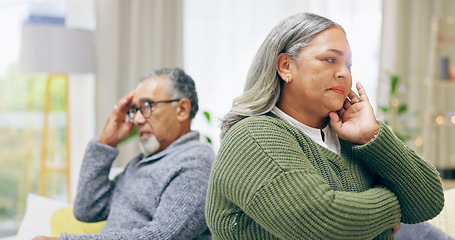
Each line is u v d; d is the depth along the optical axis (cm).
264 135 106
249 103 118
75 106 399
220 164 108
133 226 169
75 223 204
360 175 118
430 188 117
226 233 111
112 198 186
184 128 185
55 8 404
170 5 407
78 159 400
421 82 446
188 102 184
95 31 391
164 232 157
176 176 166
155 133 181
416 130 423
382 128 114
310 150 112
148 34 402
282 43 115
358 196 105
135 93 186
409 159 115
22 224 211
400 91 422
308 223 99
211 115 418
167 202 162
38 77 400
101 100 391
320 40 113
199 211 160
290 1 430
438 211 119
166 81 183
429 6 448
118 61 394
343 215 100
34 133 400
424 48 446
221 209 111
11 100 396
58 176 403
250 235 109
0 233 397
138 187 174
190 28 418
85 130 401
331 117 119
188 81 188
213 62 422
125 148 396
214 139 419
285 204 99
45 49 345
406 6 445
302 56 113
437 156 438
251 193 101
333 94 112
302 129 117
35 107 400
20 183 398
